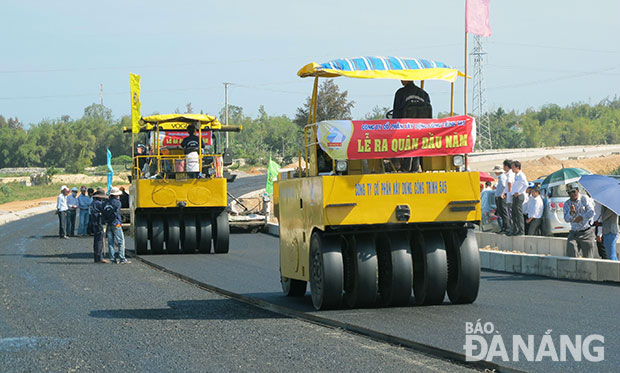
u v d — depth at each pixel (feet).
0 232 120.98
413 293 44.60
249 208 157.69
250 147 430.20
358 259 38.65
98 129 643.86
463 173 38.83
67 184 336.29
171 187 77.25
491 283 50.21
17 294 49.67
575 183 69.87
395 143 38.34
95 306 43.93
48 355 31.04
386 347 30.22
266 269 61.98
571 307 38.65
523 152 332.19
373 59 39.75
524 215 70.28
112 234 70.59
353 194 37.83
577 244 54.44
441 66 39.73
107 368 28.53
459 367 26.58
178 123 85.10
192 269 62.54
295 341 32.04
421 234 39.88
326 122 37.91
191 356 29.96
